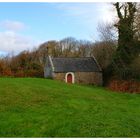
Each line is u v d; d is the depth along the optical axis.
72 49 111.38
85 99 34.72
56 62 73.69
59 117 24.78
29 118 24.31
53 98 33.31
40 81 48.12
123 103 34.91
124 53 60.16
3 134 20.73
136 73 57.94
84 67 72.81
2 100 30.53
